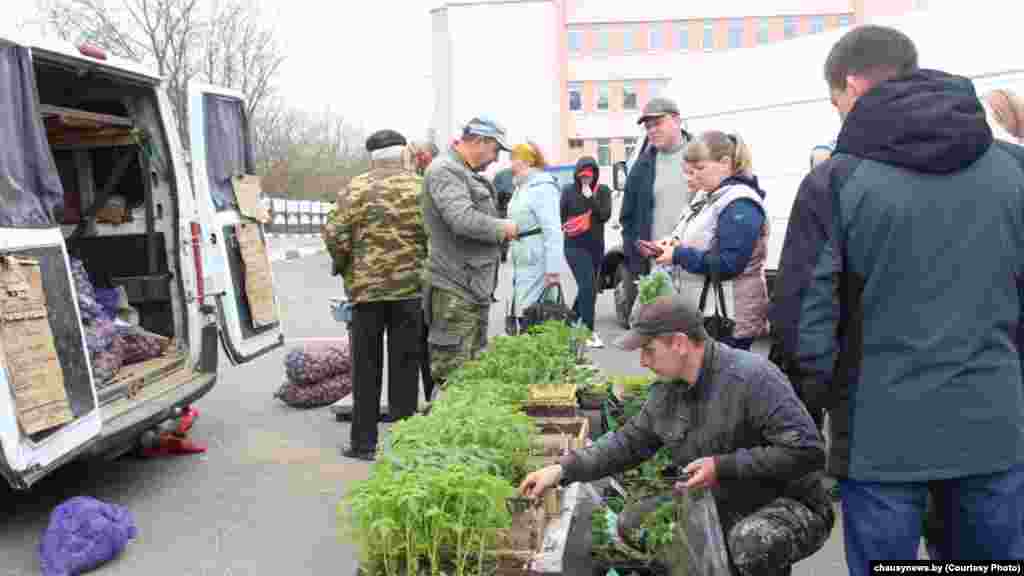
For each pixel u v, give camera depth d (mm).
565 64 54750
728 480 3504
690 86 12539
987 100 5363
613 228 13641
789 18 61000
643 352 3555
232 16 31688
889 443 2879
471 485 3412
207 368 6969
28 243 4863
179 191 6891
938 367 2830
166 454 6793
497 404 4641
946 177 2836
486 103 41312
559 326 6852
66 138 6922
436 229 6223
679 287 5262
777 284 3041
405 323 6492
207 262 6996
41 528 5367
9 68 4938
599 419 6059
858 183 2887
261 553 4949
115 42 28062
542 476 3750
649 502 4133
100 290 6812
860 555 3002
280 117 39312
